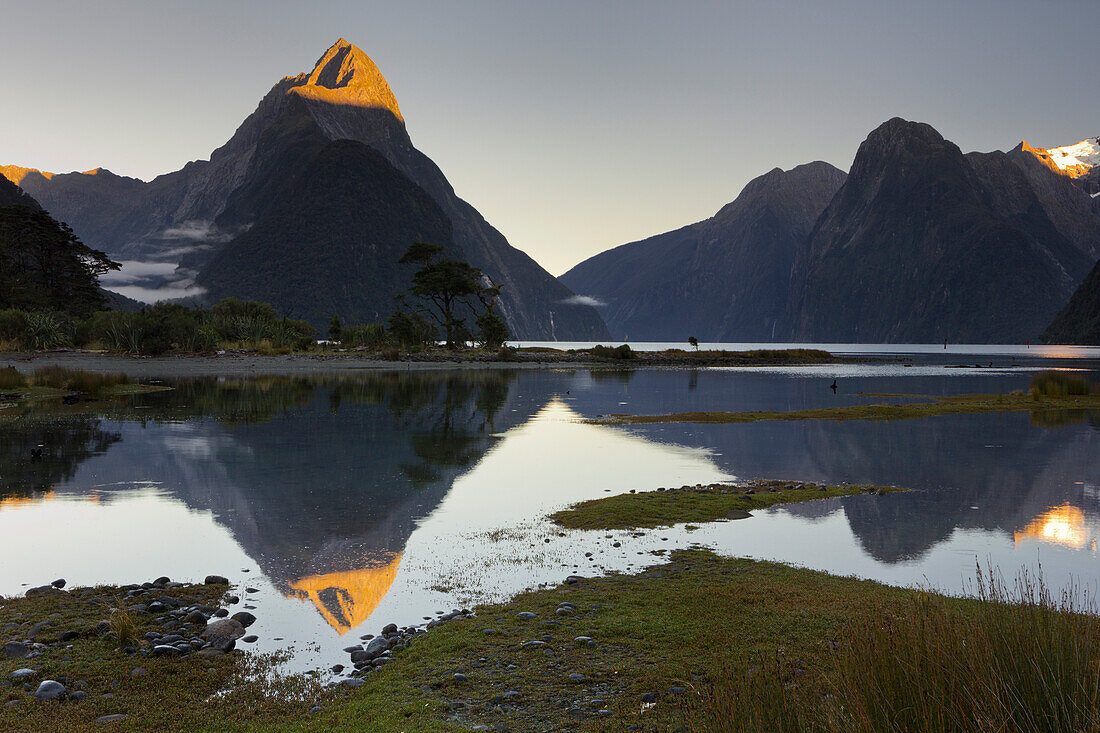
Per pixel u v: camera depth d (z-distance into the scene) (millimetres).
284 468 16875
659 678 5992
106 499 13445
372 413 28984
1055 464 18734
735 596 8188
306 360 70812
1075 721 3559
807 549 10711
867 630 4504
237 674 6363
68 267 97375
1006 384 56438
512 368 74812
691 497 14234
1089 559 10164
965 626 4246
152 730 5258
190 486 14664
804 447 21672
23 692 5863
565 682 6035
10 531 11234
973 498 14523
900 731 3693
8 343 62594
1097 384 54438
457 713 5504
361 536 11234
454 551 10500
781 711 3938
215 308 96375
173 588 8719
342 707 5664
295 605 8258
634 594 8438
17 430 22312
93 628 7312
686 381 57312
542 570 9602
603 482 16125
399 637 7281
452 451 20031
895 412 31312
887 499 14320
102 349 67375
